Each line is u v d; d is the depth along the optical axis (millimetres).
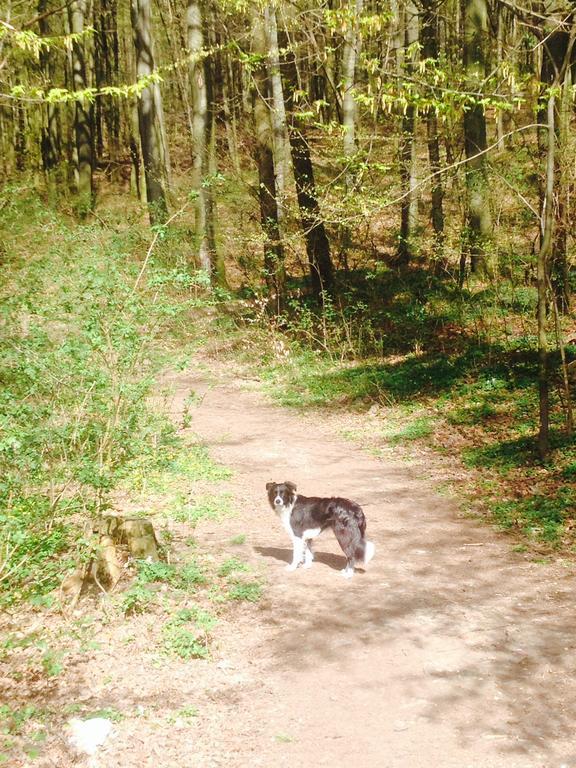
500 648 7160
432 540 10242
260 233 24516
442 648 7176
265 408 18031
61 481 9969
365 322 22062
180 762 5461
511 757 5504
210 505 11383
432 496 12047
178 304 11742
